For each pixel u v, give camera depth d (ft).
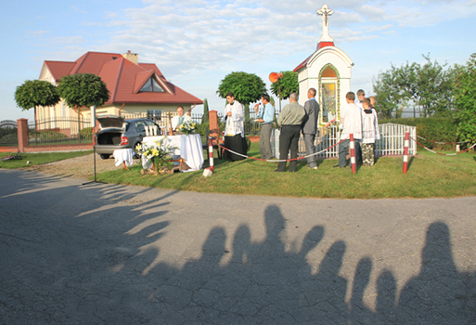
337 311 10.00
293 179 26.43
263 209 20.59
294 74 83.56
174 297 10.88
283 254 13.99
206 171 29.32
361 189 24.21
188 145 33.17
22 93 87.30
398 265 12.83
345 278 11.95
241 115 36.01
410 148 35.63
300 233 16.33
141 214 20.29
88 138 75.61
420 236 15.55
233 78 88.02
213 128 42.32
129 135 46.01
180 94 112.68
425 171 28.02
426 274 12.10
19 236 16.87
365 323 9.43
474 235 15.38
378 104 88.84
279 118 28.40
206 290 11.27
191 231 16.94
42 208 22.35
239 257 13.78
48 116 131.23
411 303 10.37
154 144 32.14
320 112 42.55
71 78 83.97
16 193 27.73
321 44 43.78
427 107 81.87
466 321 9.48
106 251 14.74
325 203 21.85
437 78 80.79
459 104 43.47
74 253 14.61
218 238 15.90
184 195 24.93
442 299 10.55
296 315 9.80
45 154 63.98
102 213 20.79
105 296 11.03
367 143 29.43
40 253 14.69
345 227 17.04
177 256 14.01
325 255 13.83
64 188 29.37
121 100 100.01
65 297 11.01
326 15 43.88
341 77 42.55
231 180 27.32
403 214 18.97
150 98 105.29
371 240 15.26
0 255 14.53
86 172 38.83
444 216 18.33
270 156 34.73
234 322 9.48
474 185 25.20
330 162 32.63
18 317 9.89
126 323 9.54
